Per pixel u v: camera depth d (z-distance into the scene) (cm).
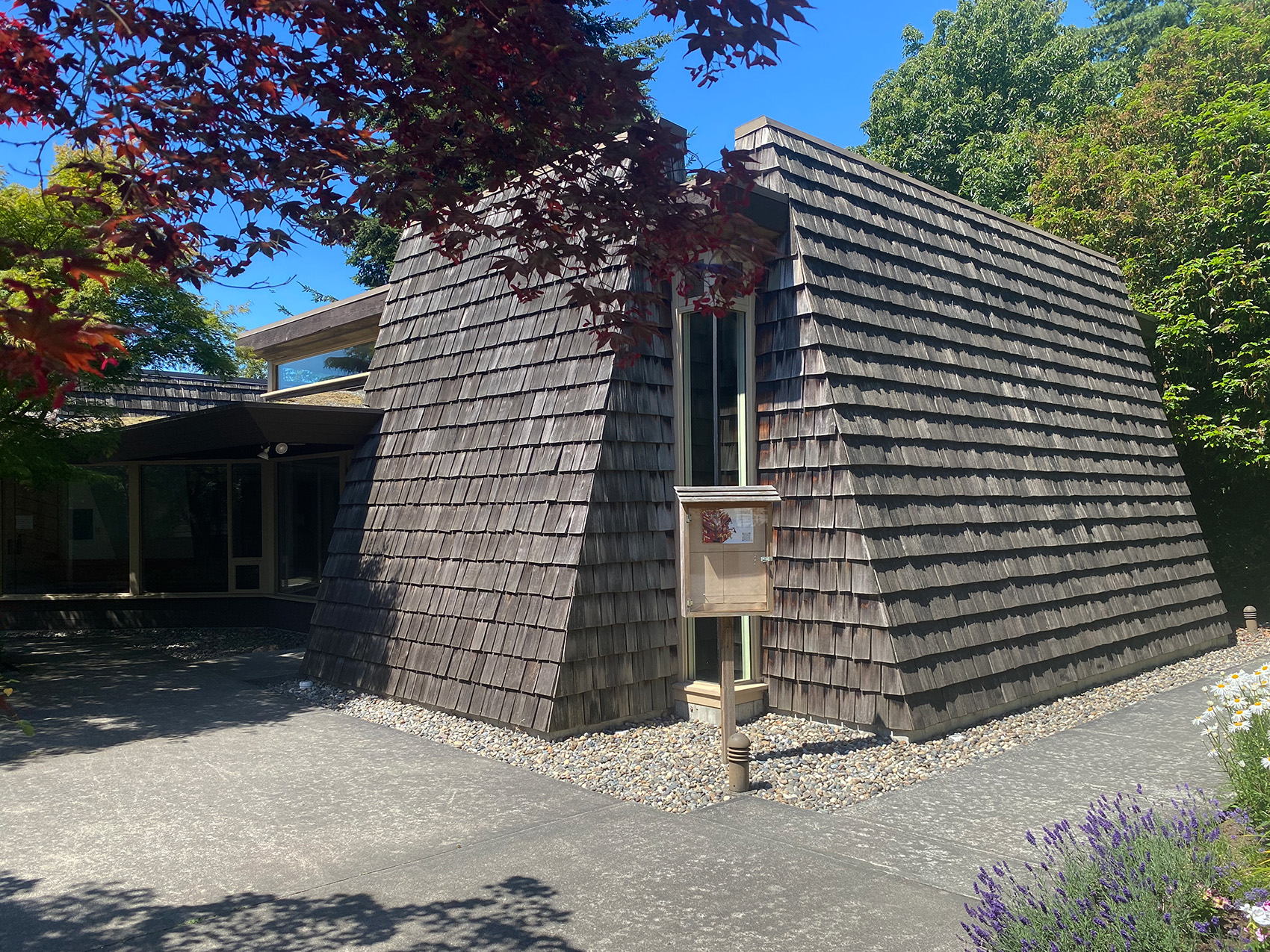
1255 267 1284
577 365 728
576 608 661
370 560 870
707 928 366
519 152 314
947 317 855
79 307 857
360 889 407
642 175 319
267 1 274
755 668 742
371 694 808
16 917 381
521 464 746
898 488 721
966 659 717
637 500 713
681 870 427
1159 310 1375
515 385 777
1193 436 1341
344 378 1202
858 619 677
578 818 503
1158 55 1681
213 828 488
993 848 453
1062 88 2177
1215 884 328
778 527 741
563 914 380
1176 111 1525
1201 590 1094
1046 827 482
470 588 748
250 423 924
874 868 429
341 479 1192
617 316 343
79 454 1114
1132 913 297
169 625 1309
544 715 645
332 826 491
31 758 629
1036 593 823
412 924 371
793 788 550
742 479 756
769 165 746
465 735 674
